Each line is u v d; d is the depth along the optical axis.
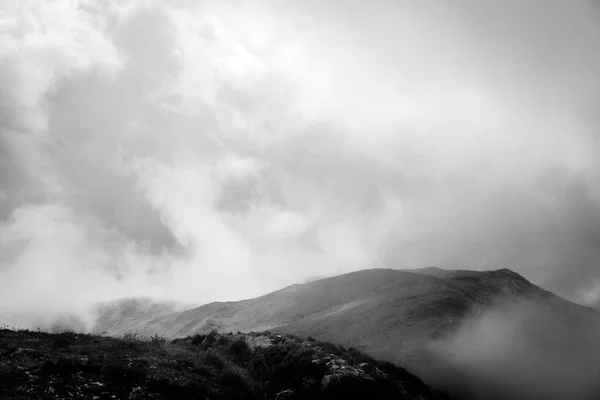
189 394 31.81
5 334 35.25
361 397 37.22
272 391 38.59
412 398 38.94
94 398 27.67
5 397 25.33
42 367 29.17
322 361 40.53
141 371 32.00
